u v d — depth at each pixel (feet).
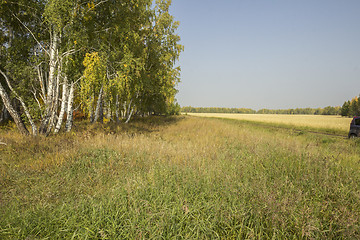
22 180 14.94
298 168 15.21
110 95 38.29
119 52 37.06
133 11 40.19
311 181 12.60
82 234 7.52
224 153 22.20
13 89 30.35
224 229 7.89
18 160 19.45
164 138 35.76
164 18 57.77
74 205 10.57
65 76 32.45
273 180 13.28
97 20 35.78
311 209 8.98
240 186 11.48
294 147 24.41
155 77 59.98
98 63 30.09
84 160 19.15
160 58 58.44
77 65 33.32
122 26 37.19
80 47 31.65
